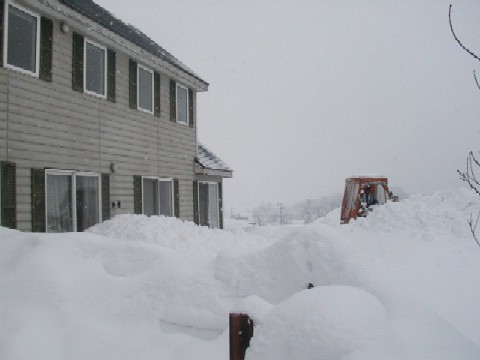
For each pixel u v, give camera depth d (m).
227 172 16.52
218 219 16.61
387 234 7.73
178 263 4.20
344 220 15.77
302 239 3.93
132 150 11.36
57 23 8.94
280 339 2.57
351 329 2.44
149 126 12.19
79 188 9.54
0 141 7.55
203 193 15.81
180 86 14.15
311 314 2.56
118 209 10.69
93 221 9.91
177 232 8.35
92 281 3.97
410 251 6.42
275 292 3.83
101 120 10.19
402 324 2.85
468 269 5.51
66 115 9.09
